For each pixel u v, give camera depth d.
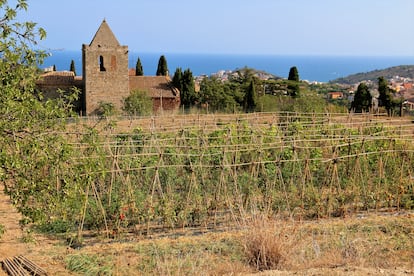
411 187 17.16
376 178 17.22
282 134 21.83
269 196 15.21
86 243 12.78
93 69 49.91
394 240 12.32
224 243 12.28
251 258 9.99
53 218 9.23
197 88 68.88
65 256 11.43
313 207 15.42
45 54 8.52
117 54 50.44
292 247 10.27
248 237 10.20
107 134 17.44
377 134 19.44
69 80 51.12
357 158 16.47
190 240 12.77
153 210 13.76
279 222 11.40
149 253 11.65
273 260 9.72
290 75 55.75
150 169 16.06
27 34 8.32
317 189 16.98
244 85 54.22
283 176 16.78
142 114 44.03
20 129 8.22
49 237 12.97
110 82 50.47
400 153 18.47
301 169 17.20
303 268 9.46
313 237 12.04
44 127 8.43
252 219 10.95
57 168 8.60
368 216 15.24
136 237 13.44
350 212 15.81
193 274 9.70
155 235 13.55
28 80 8.44
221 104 50.28
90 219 13.36
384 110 42.00
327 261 9.90
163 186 16.16
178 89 55.38
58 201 8.59
